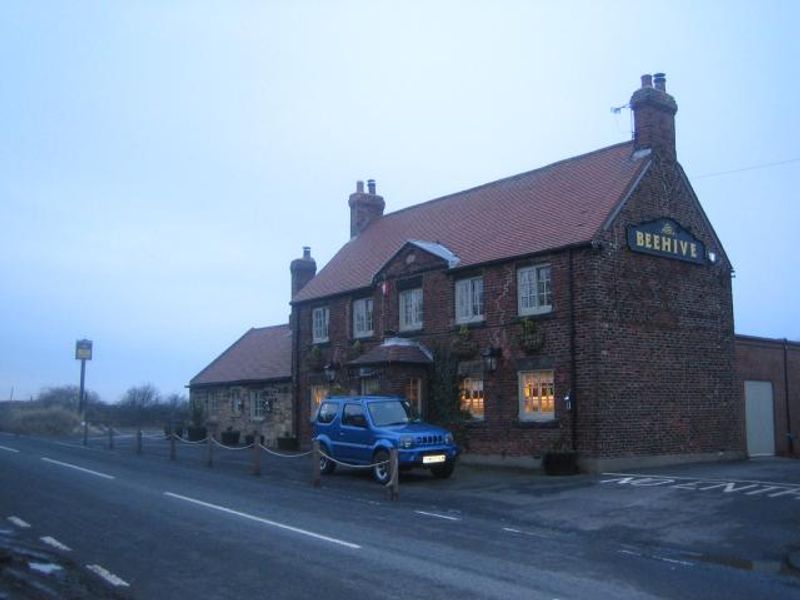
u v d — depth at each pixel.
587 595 7.93
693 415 21.80
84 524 11.95
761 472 18.80
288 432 31.62
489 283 22.56
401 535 11.27
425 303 24.64
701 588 8.37
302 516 12.99
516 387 21.42
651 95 22.33
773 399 25.81
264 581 8.41
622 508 13.89
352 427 19.64
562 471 19.19
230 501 14.76
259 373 34.16
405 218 30.64
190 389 39.84
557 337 20.45
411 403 23.84
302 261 34.97
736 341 24.72
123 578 8.53
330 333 29.09
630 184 21.22
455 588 8.14
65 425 43.22
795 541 11.03
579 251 20.17
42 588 8.03
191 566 9.12
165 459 25.12
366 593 7.92
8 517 12.55
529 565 9.36
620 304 20.36
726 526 12.12
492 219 25.08
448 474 19.03
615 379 19.91
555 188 24.14
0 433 41.62
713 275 23.16
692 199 23.00
